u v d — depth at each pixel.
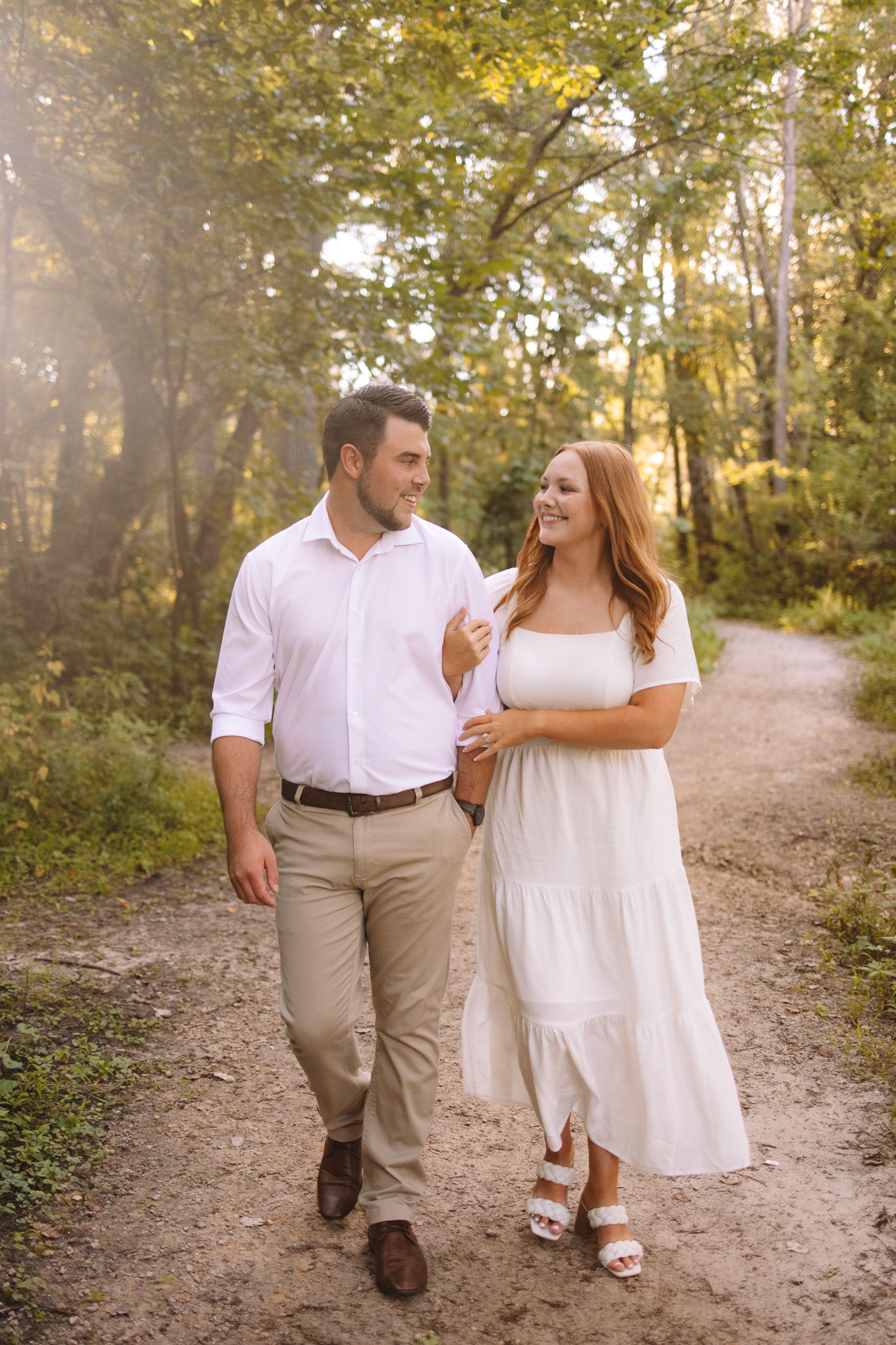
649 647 2.36
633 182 12.93
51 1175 2.70
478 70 7.82
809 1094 3.24
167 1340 2.14
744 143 11.13
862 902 4.73
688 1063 2.37
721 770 8.18
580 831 2.40
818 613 18.83
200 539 12.10
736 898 5.22
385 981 2.40
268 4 7.19
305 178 7.88
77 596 10.06
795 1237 2.52
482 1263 2.43
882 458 19.80
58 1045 3.43
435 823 2.35
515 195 10.98
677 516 26.17
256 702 2.38
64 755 6.37
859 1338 2.15
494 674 2.48
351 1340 2.15
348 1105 2.53
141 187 7.71
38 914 4.75
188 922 4.79
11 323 9.02
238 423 12.10
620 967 2.39
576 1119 3.20
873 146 13.20
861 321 20.27
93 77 7.08
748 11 10.86
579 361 15.46
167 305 8.95
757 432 23.44
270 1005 3.91
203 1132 2.99
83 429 11.73
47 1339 2.12
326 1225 2.56
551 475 2.42
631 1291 2.33
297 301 8.93
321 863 2.33
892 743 8.57
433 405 9.64
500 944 2.48
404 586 2.34
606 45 8.73
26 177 7.59
